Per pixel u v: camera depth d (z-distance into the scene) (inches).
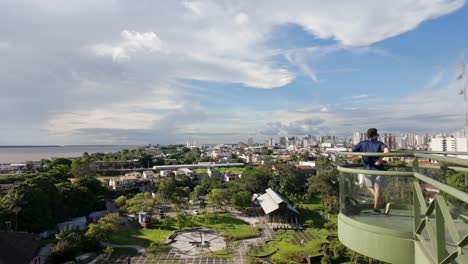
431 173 268.8
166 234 2402.8
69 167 4653.1
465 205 210.5
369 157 299.3
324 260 1764.3
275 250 2042.3
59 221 2573.8
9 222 2004.2
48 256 1798.7
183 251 2046.0
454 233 171.9
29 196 2217.0
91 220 2842.0
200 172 5664.4
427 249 198.5
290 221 2760.8
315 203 3395.7
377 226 241.1
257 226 2632.9
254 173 3914.9
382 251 235.0
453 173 247.6
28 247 1510.8
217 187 3818.9
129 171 6097.4
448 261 177.5
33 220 2180.1
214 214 2997.0
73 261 1704.0
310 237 2325.3
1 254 1365.7
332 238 2269.9
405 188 237.6
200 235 2393.0
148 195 3380.9
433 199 199.0
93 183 3469.5
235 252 2032.5
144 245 2151.8
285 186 3695.9
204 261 1876.2
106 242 2176.4
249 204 3132.4
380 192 253.1
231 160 7839.6
